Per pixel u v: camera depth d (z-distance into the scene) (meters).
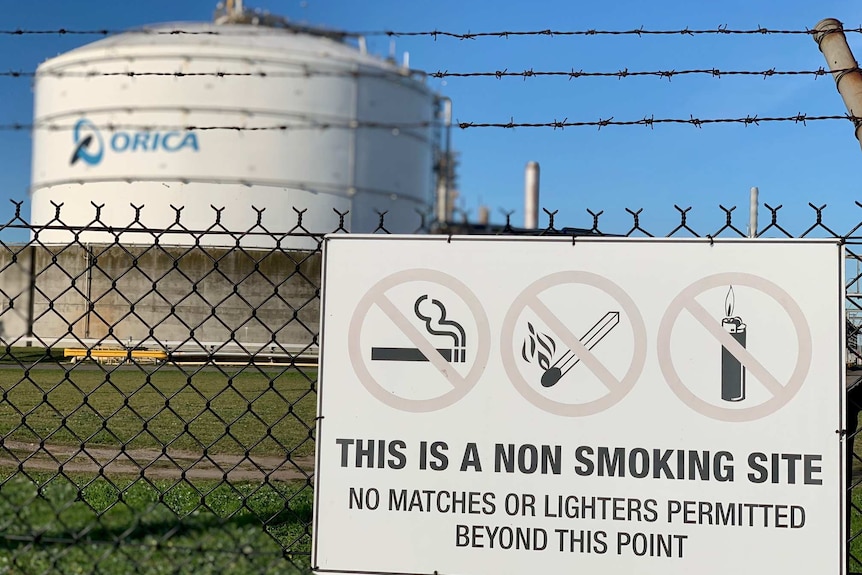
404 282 3.26
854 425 3.49
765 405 3.08
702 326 3.12
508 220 3.39
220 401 13.23
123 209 17.69
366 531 3.23
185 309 16.89
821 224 3.17
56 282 16.16
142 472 4.57
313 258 16.47
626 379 3.15
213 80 17.22
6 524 4.20
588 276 3.18
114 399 13.29
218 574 3.56
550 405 3.18
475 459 3.20
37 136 18.72
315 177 16.41
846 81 4.21
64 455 7.93
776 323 3.08
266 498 5.58
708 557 3.08
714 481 3.09
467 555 3.19
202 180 17.23
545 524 3.16
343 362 3.27
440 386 3.23
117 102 17.83
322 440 3.26
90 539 3.81
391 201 16.27
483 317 3.22
